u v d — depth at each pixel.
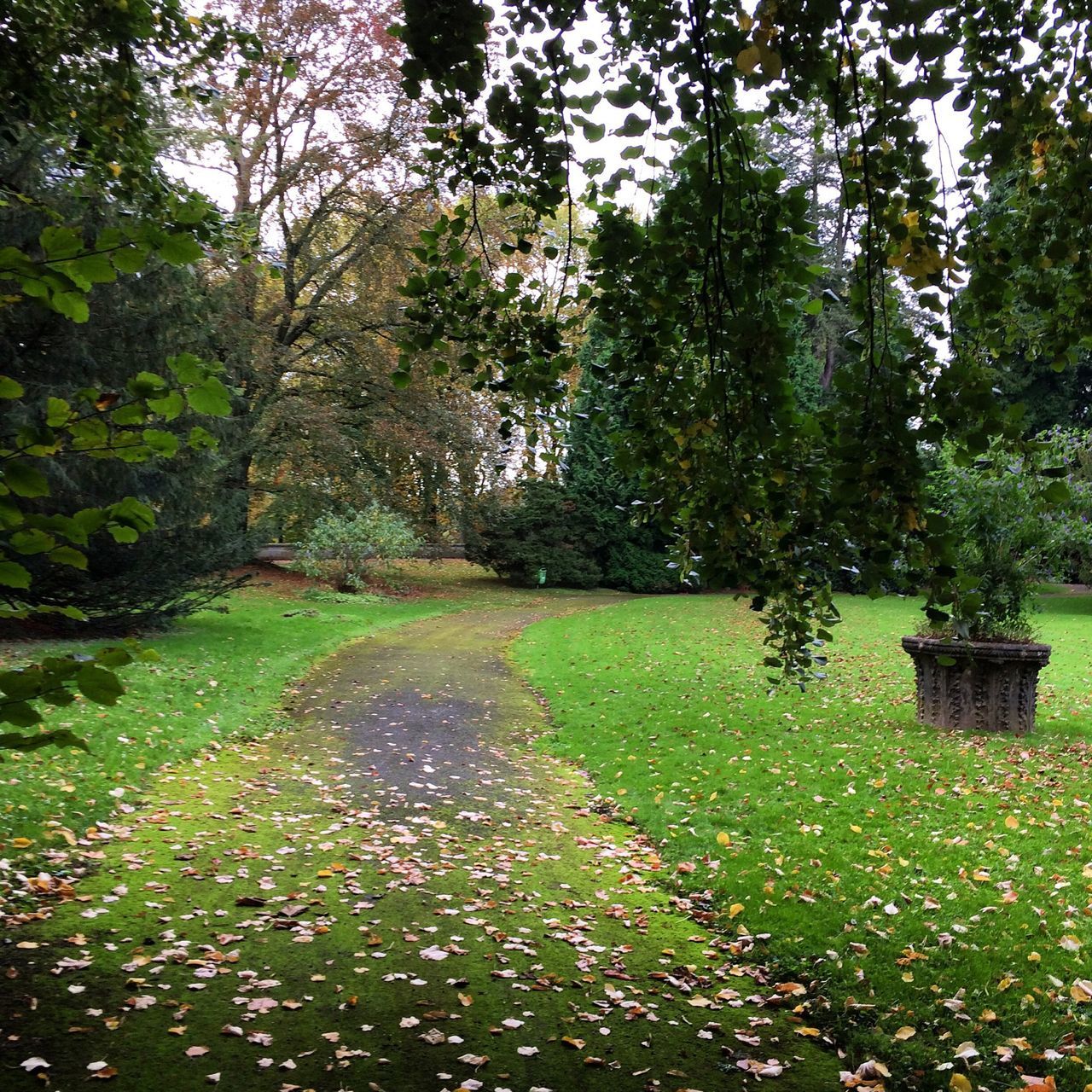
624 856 5.11
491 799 6.09
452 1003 3.28
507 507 23.20
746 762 6.84
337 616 15.51
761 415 2.50
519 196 3.07
